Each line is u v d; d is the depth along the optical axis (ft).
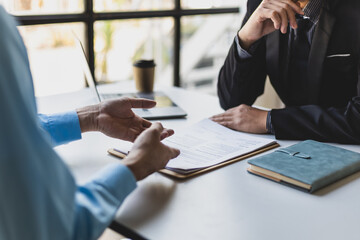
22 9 8.00
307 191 3.46
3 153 2.26
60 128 4.28
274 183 3.64
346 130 4.53
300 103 5.91
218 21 14.46
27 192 2.29
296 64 5.78
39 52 11.18
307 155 3.93
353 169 3.80
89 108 4.44
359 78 5.15
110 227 3.08
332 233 2.93
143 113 5.40
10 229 2.30
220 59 14.90
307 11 5.51
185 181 3.66
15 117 2.29
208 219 3.08
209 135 4.62
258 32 5.57
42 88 11.35
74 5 8.47
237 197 3.39
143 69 6.25
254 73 5.94
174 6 8.75
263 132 4.85
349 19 5.35
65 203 2.48
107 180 2.95
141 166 3.31
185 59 15.29
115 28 11.68
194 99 6.26
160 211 3.18
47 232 2.38
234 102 5.94
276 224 3.02
